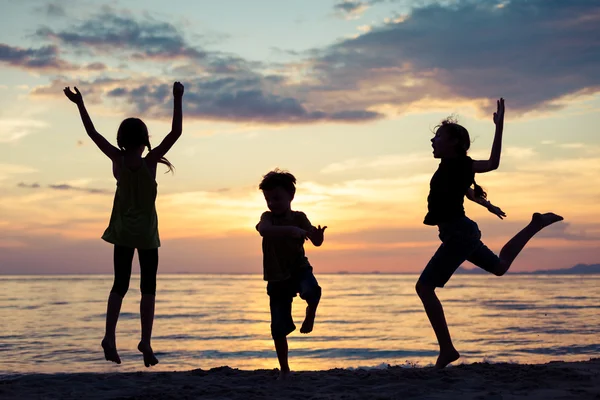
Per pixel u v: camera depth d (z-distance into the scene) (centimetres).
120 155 433
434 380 447
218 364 1806
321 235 416
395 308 5997
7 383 497
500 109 516
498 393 394
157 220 440
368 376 497
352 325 3709
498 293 10144
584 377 445
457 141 511
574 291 11119
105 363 1803
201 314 4941
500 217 527
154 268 435
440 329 511
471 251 508
